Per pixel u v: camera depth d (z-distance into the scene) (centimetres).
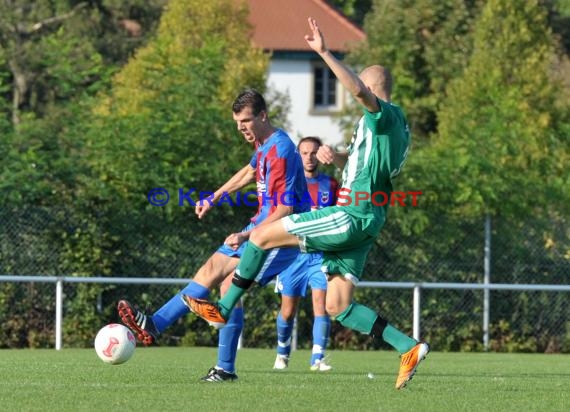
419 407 2006
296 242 2222
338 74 2100
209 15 8450
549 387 2553
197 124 4881
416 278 4938
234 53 7512
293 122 11512
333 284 2272
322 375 2934
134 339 2445
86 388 2291
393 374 3052
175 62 5631
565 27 10588
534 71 6650
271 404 2012
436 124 8219
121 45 11050
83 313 4684
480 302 4994
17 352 4200
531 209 5009
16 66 10144
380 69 2277
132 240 4769
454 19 8238
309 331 4869
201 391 2242
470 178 4938
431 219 4950
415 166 4941
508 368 3559
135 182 4744
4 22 10644
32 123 4866
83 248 4700
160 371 2916
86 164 4753
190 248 4791
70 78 5362
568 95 6975
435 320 4959
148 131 4809
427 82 8325
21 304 4653
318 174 3569
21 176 4625
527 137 5341
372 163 2180
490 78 6047
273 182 2484
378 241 4919
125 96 6278
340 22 11775
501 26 6956
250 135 2533
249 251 2253
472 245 4978
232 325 2547
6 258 4641
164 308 2439
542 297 5034
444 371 3325
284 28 11606
